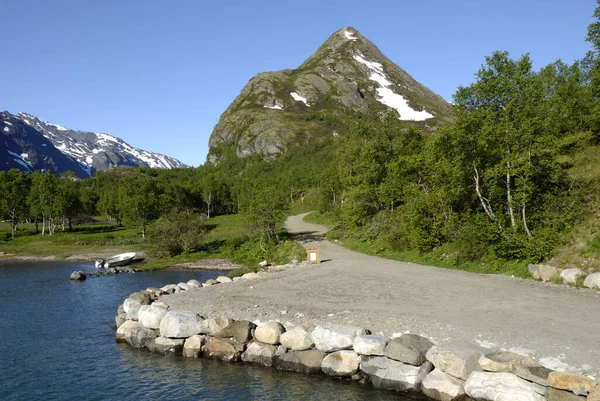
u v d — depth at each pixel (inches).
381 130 1777.8
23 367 530.0
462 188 990.4
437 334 465.1
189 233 1865.2
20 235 2933.1
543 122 863.1
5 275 1456.7
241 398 416.2
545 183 938.1
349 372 450.0
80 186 5629.9
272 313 595.5
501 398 345.1
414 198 1222.9
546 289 656.4
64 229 3186.5
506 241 846.5
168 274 1437.0
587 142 1144.2
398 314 546.9
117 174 6806.1
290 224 2581.2
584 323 468.8
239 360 521.3
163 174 7440.9
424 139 1701.5
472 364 384.5
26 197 3097.9
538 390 339.3
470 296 629.3
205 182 4005.9
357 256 1272.1
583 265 702.5
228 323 548.7
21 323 756.6
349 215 1694.1
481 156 940.6
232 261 1660.9
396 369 423.2
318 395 415.5
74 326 731.4
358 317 545.6
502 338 434.3
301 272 972.6
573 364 359.3
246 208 1815.9
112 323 750.5
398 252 1229.1
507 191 887.7
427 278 805.2
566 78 1445.6
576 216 831.7
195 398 421.7
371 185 1670.8
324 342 476.7
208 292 783.1
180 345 561.6
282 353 502.6
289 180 4394.7
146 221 2667.3
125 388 455.2
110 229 3225.9
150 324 605.9
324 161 5841.5
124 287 1165.1
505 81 886.4
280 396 416.8
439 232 1078.4
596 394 311.3
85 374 500.7
